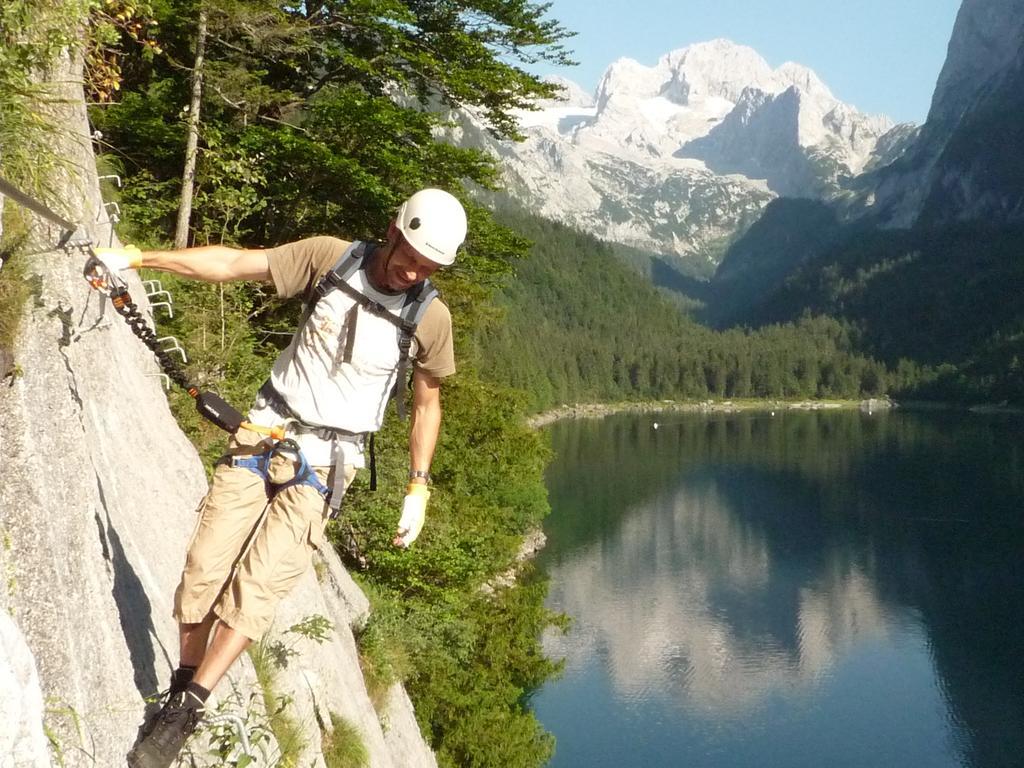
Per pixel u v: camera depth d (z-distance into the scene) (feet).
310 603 25.40
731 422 580.30
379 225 60.23
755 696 142.82
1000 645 161.89
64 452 11.53
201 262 10.31
